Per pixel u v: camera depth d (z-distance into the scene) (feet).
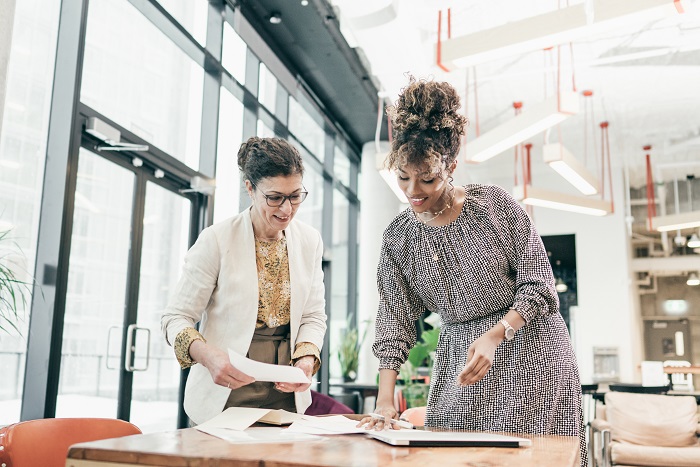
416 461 3.10
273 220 5.73
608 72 20.25
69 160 10.53
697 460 15.98
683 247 30.12
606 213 21.97
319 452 3.29
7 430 4.54
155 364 13.69
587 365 28.68
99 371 12.01
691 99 22.25
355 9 13.16
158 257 13.85
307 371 5.64
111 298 12.36
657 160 28.58
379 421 4.43
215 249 5.74
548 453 3.53
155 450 3.15
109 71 12.60
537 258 4.99
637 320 30.37
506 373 5.03
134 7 13.35
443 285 5.27
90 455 3.20
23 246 10.18
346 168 27.25
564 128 25.09
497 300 5.15
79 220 11.50
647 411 17.90
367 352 23.97
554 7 16.35
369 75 20.11
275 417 4.78
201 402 5.59
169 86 14.70
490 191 5.23
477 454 3.41
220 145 15.99
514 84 21.17
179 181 14.42
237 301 5.70
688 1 9.63
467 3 16.08
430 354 22.31
